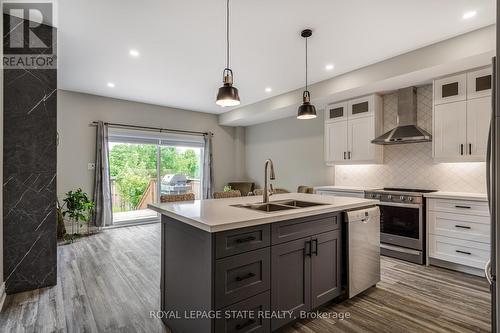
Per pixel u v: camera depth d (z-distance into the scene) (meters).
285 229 1.92
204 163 6.71
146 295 2.55
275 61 3.61
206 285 1.59
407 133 3.71
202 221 1.60
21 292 2.59
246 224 1.65
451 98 3.30
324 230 2.21
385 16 2.56
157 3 2.36
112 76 4.20
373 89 4.00
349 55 3.41
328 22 2.67
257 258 1.75
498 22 1.01
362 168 4.72
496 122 1.03
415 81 3.63
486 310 2.26
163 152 6.23
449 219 3.17
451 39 2.95
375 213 2.65
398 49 3.24
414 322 2.09
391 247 3.66
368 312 2.23
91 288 2.69
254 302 1.73
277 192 3.70
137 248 4.03
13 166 2.57
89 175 5.18
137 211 6.02
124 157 5.74
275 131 6.46
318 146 5.52
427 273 3.08
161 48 3.24
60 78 4.30
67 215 4.93
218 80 4.38
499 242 1.00
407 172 4.14
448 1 2.33
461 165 3.61
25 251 2.62
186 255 1.82
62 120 4.91
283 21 2.66
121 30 2.82
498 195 1.01
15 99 2.58
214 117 6.98
